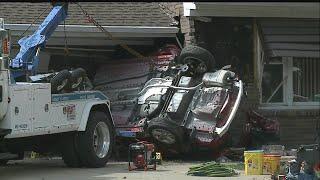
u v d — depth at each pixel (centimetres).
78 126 1593
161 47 2173
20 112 1395
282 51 2167
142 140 1861
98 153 1670
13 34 1952
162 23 2153
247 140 2002
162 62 2041
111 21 2106
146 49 2248
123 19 2139
